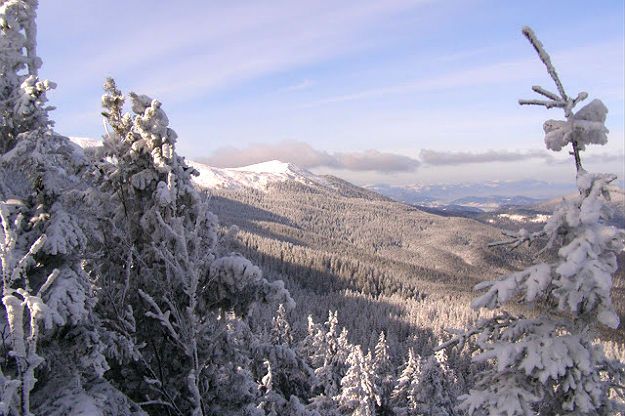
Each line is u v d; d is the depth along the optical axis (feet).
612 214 21.90
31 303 19.70
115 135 33.88
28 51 30.81
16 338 19.45
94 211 31.32
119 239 33.99
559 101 22.74
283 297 32.63
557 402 22.86
